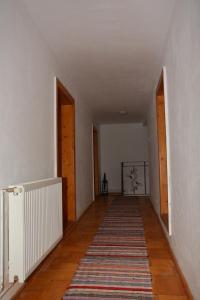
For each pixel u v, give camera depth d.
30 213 1.84
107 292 1.78
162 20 2.23
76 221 3.96
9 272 1.69
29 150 2.11
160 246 2.77
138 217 4.31
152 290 1.80
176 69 2.05
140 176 7.83
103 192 7.71
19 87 1.92
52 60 2.85
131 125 7.96
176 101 2.08
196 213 1.50
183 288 1.83
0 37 1.63
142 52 2.89
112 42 2.64
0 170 1.61
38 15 2.13
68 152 3.94
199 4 1.34
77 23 2.26
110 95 4.79
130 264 2.27
